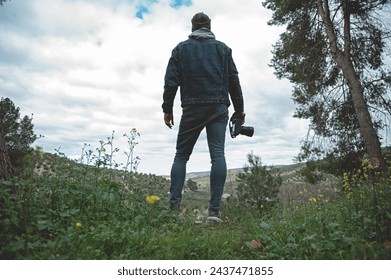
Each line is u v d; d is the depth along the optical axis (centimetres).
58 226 275
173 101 419
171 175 414
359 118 1052
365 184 526
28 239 228
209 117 405
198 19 429
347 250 244
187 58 406
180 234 295
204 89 400
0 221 232
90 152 438
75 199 348
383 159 984
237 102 427
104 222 304
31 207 281
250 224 350
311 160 1170
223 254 261
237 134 432
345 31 1138
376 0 1109
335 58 1121
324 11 1152
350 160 1140
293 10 1234
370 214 317
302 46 1200
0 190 275
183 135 412
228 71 418
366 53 1149
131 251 250
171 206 404
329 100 1149
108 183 407
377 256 233
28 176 340
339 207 405
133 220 338
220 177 396
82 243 235
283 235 296
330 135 1163
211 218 387
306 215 379
